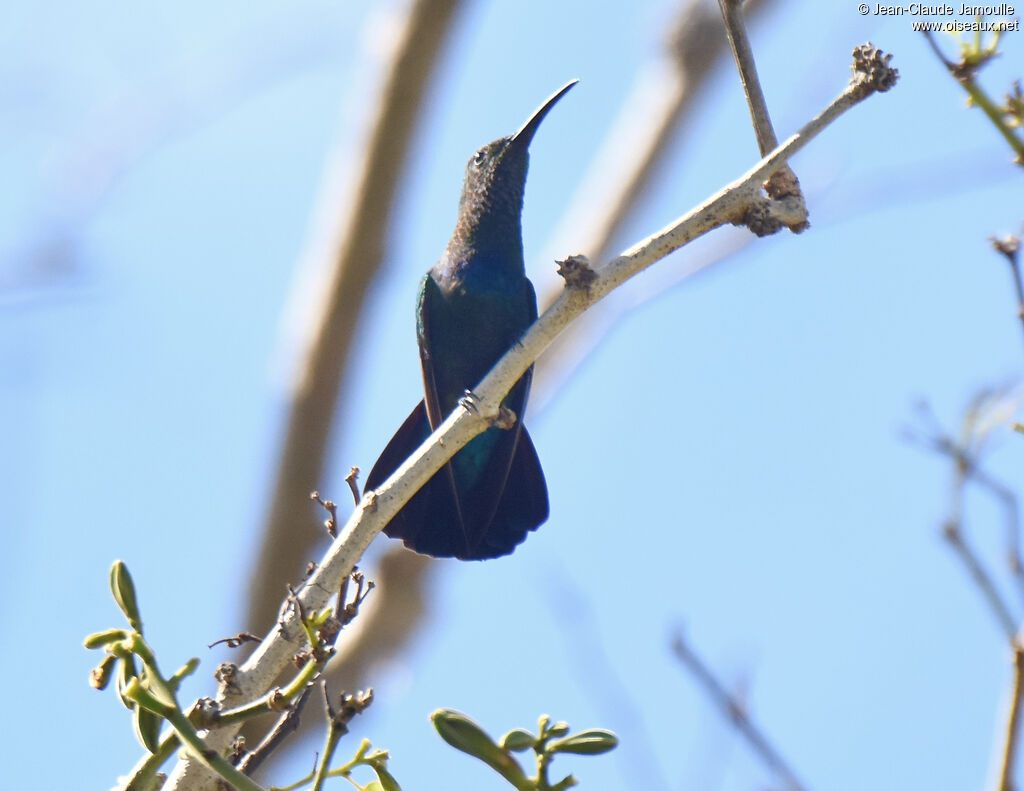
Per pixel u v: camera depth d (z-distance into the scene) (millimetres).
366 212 13812
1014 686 5723
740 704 6855
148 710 4391
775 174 6449
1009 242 6387
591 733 4359
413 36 13688
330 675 13375
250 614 13719
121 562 4395
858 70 6121
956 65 5906
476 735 4312
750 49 6789
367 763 4684
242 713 4617
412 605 13742
